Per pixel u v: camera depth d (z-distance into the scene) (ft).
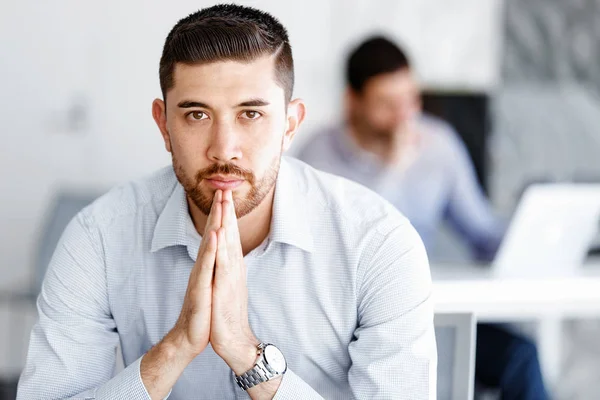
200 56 3.67
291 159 4.50
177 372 3.85
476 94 12.18
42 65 10.84
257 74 3.71
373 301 4.04
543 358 8.90
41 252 8.53
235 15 3.77
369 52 8.74
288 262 4.12
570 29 12.55
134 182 4.43
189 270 4.17
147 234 4.22
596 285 5.68
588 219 6.63
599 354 11.04
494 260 6.61
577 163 12.49
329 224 4.14
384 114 8.89
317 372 4.25
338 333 4.15
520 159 12.35
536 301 5.44
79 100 10.98
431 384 4.01
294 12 11.43
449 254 10.64
